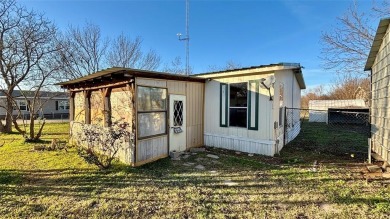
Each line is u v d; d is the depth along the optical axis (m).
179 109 7.02
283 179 4.52
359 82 23.11
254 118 6.78
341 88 26.62
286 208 3.27
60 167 5.37
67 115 29.14
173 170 5.18
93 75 5.90
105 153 6.37
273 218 2.98
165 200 3.58
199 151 7.16
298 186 4.12
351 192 3.77
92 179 4.55
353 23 10.65
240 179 4.55
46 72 10.65
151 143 5.95
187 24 14.14
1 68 9.55
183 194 3.81
